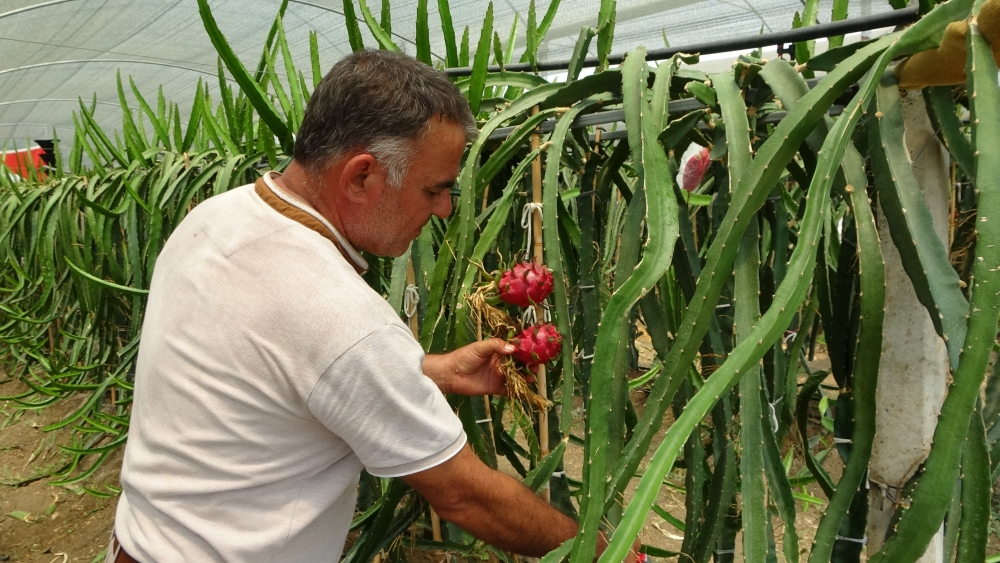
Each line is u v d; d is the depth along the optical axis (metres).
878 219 0.71
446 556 1.17
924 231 0.55
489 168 0.88
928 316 0.68
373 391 0.62
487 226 0.86
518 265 0.83
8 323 2.75
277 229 0.67
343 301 0.62
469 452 0.69
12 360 3.09
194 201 1.71
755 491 0.57
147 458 0.72
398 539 1.06
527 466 1.66
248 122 1.50
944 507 0.44
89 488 1.92
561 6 2.57
